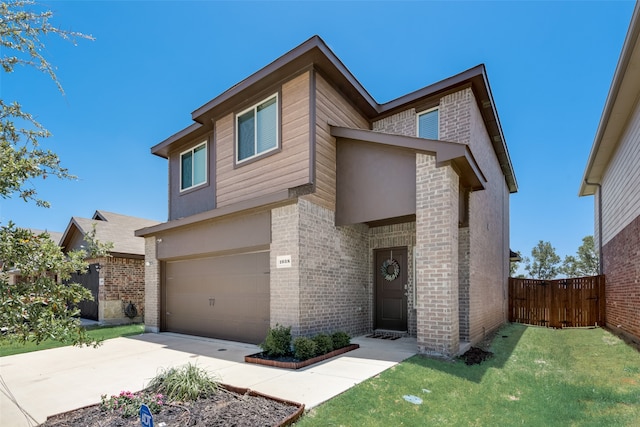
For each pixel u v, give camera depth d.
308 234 7.05
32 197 3.31
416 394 4.43
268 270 7.56
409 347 6.98
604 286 11.55
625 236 9.03
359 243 8.73
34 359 6.73
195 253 9.12
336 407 3.86
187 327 9.51
